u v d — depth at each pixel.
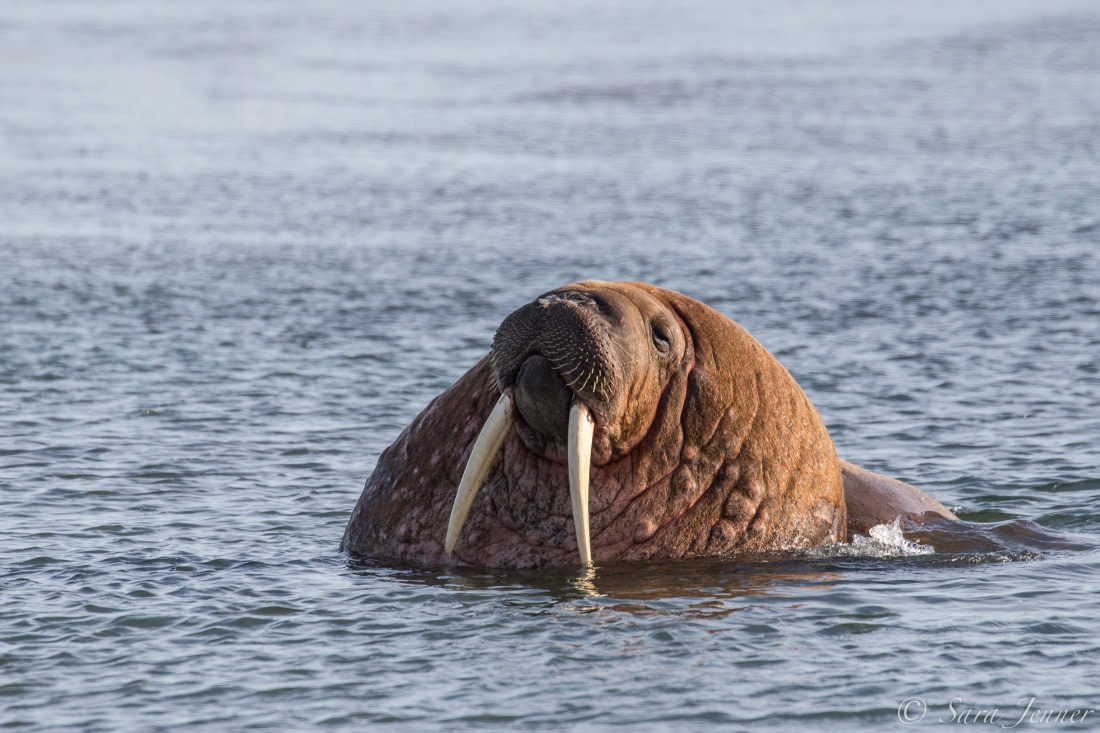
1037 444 59.16
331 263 123.81
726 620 33.69
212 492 51.50
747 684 29.70
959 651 31.67
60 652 32.38
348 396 71.25
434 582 37.28
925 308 97.75
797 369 77.69
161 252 129.38
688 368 37.91
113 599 36.59
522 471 38.03
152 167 198.38
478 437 35.44
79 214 154.00
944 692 29.27
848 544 40.69
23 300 101.94
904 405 68.12
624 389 35.44
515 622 33.69
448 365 80.19
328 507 49.25
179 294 106.25
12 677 30.75
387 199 171.12
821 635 32.72
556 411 35.41
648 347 36.38
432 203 167.88
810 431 39.94
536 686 29.70
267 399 70.31
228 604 35.91
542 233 143.62
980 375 75.19
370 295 106.44
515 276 116.31
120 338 88.00
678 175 192.38
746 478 38.62
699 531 38.44
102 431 62.41
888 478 46.41
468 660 31.30
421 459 40.00
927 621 33.78
